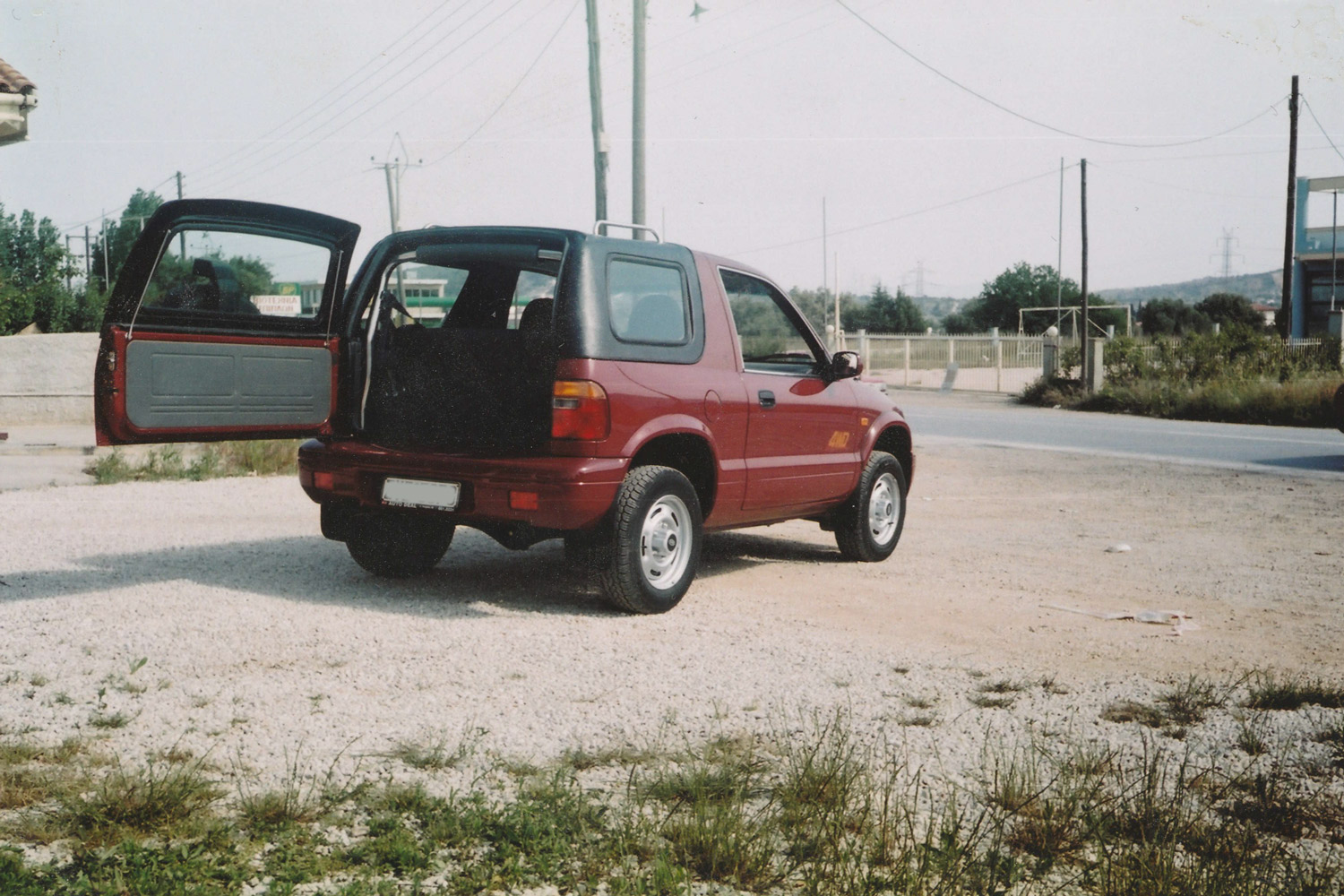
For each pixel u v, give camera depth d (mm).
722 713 4648
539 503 5973
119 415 5379
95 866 3084
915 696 4922
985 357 42625
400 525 7078
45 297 34000
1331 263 43281
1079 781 3928
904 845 3379
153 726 4363
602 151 18344
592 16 18047
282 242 5953
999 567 8031
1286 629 6262
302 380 6227
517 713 4609
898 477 8469
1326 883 3176
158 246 5355
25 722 4379
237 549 8148
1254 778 4004
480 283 7191
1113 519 10469
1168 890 3111
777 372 7406
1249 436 20578
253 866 3193
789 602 6793
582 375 6012
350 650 5461
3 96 13727
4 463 13406
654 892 3074
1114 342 33156
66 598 6473
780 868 3279
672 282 6719
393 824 3434
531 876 3191
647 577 6316
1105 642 5914
